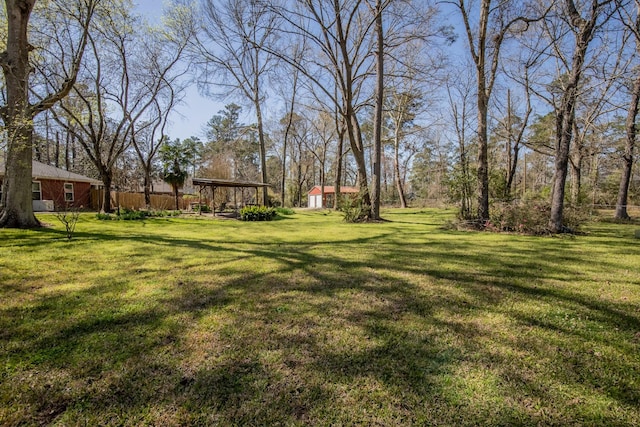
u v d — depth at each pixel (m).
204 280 3.90
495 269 4.59
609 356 2.11
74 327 2.49
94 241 6.94
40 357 2.03
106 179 15.09
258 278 4.01
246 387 1.74
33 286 3.60
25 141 8.23
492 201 10.77
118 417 1.51
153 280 3.88
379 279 4.01
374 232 9.55
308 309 2.93
